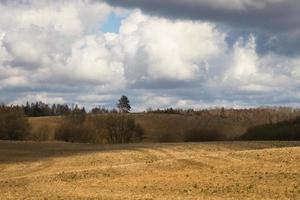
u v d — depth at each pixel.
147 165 45.53
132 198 31.80
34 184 40.31
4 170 51.06
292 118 108.25
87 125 119.69
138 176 41.31
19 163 55.28
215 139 121.75
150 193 33.81
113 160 52.94
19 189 37.91
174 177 39.41
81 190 36.22
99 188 36.97
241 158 44.66
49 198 32.84
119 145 70.81
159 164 45.50
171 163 45.50
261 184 33.78
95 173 43.66
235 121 141.00
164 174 41.22
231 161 43.84
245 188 33.12
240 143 64.44
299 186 32.25
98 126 120.19
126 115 127.50
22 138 110.00
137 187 36.59
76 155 58.69
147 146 65.00
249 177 36.31
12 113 109.62
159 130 133.75
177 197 31.72
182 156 52.41
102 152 59.84
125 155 55.75
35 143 78.94
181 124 137.88
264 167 39.38
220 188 33.88
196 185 35.50
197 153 54.81
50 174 45.16
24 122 110.62
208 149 58.66
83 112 133.88
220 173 39.03
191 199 30.78
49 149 68.62
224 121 140.38
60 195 34.03
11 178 44.91
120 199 31.53
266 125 105.56
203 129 126.50
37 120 138.50
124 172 43.31
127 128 120.62
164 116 146.25
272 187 32.69
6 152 64.62
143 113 151.50
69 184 39.53
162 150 59.12
